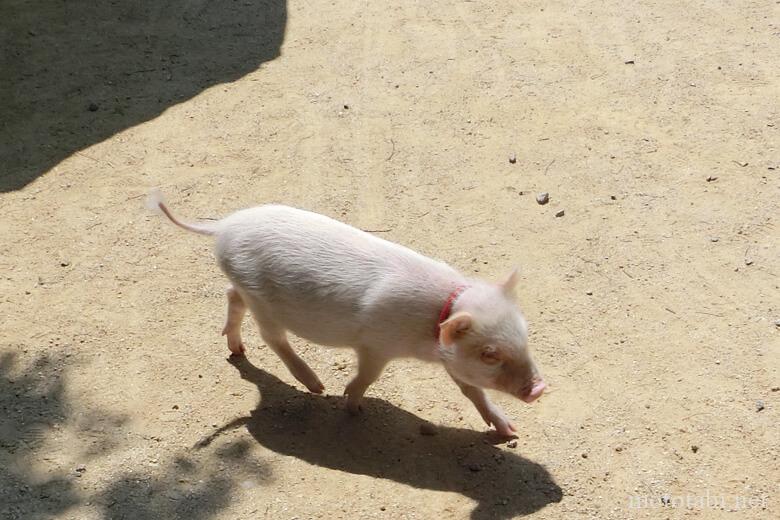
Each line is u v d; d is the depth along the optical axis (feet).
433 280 6.71
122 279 7.86
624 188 8.41
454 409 7.14
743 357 7.31
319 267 6.81
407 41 9.93
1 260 7.98
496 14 10.26
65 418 7.07
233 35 10.09
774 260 7.85
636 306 7.61
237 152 8.82
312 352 7.45
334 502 6.69
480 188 8.46
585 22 10.09
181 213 8.30
